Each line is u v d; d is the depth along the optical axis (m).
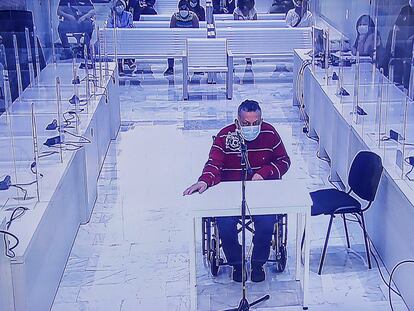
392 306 3.71
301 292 3.88
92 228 4.77
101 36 7.30
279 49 8.86
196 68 8.36
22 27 5.99
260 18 10.43
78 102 5.36
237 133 3.66
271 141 3.97
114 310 3.74
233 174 3.94
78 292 3.92
